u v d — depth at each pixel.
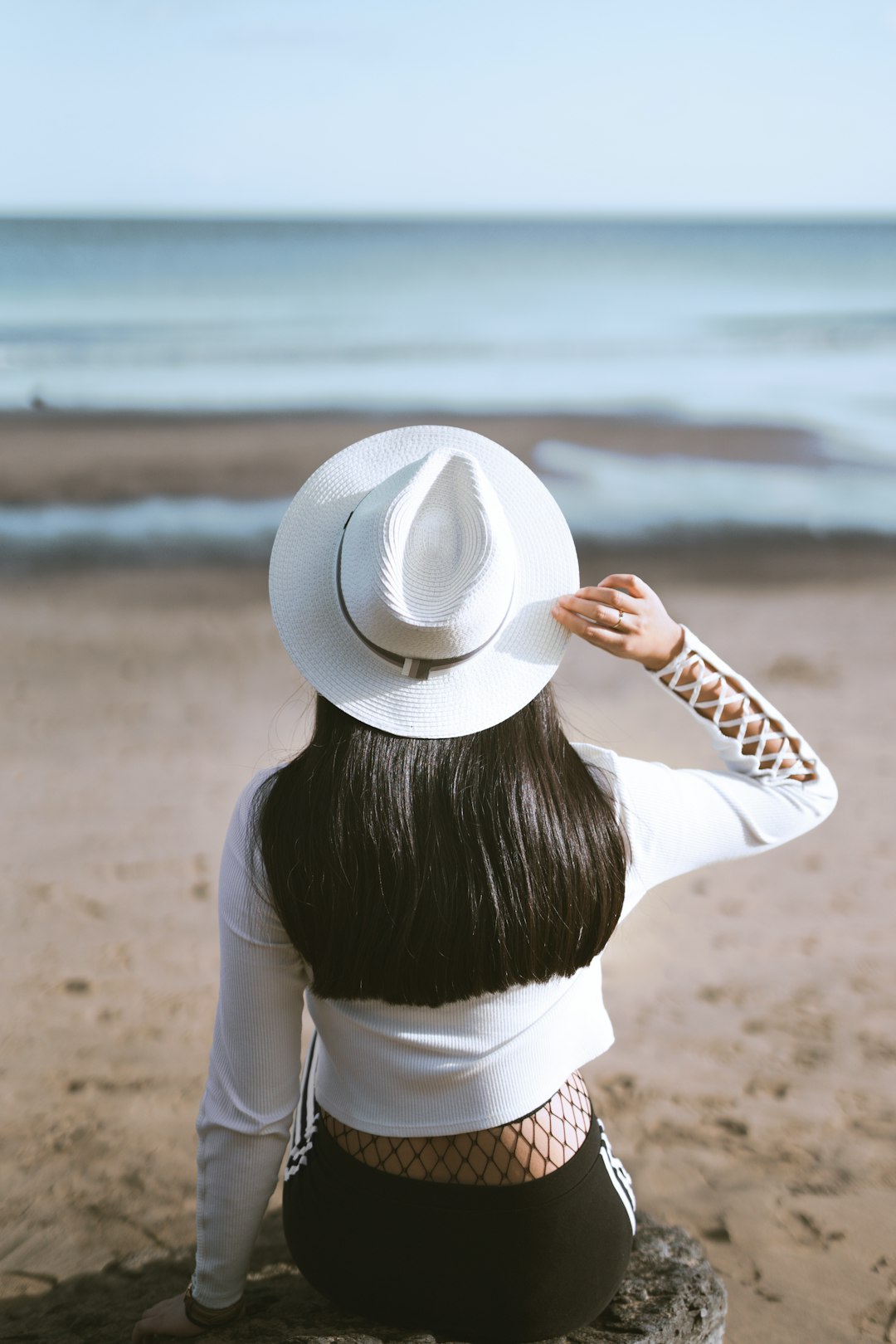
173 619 9.66
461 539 1.31
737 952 4.45
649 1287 1.74
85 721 7.27
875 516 13.88
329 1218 1.47
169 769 6.46
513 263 58.03
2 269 48.72
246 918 1.37
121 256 53.88
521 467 1.46
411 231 71.69
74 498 14.10
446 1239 1.41
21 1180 2.90
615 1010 3.97
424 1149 1.42
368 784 1.29
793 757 1.50
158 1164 2.99
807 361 29.98
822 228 78.06
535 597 1.42
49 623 9.47
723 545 12.59
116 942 4.42
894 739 7.10
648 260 60.19
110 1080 3.44
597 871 1.33
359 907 1.28
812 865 5.32
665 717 7.31
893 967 4.34
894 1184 2.95
